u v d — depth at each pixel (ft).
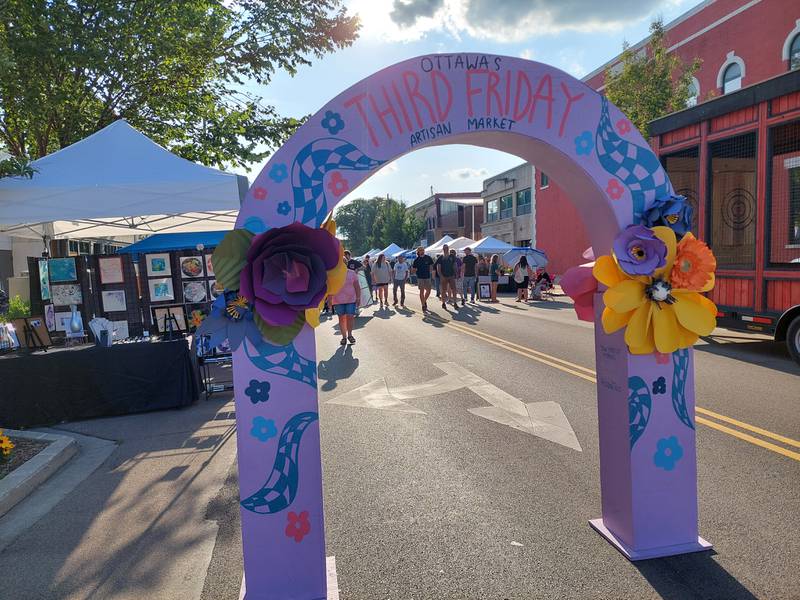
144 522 12.13
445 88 8.79
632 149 9.50
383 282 56.80
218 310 8.43
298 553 8.77
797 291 24.86
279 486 8.66
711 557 9.79
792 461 13.91
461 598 8.93
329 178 8.56
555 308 54.70
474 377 24.27
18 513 12.76
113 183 21.52
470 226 175.22
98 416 20.49
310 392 8.66
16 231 29.43
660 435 9.88
